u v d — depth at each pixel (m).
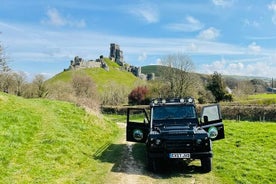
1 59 30.12
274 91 129.00
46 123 17.47
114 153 15.70
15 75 60.72
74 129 18.77
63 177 10.55
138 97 90.06
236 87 96.00
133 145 18.36
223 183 10.69
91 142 17.34
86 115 23.12
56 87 76.38
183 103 14.50
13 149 12.02
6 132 13.48
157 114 14.16
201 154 11.61
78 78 95.31
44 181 9.75
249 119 43.97
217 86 70.56
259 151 15.69
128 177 11.33
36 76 66.00
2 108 18.20
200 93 74.62
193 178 11.27
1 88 60.19
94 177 11.10
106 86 128.38
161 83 78.00
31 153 12.23
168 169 12.56
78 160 12.97
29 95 65.00
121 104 96.19
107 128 24.06
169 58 76.69
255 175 11.48
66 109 23.47
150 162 12.11
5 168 10.20
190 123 13.64
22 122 16.00
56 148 13.46
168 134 11.80
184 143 11.70
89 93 91.88
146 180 10.98
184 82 75.19
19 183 9.23
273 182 10.87
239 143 17.81
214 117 13.79
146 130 14.38
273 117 42.19
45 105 23.95
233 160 13.69
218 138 13.66
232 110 45.81
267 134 20.50
